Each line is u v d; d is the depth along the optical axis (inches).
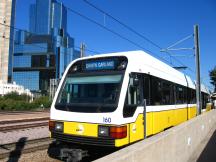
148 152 216.5
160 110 478.9
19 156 408.2
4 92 4571.9
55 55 7076.8
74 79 398.9
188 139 399.5
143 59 428.5
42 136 596.4
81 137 360.5
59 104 390.6
